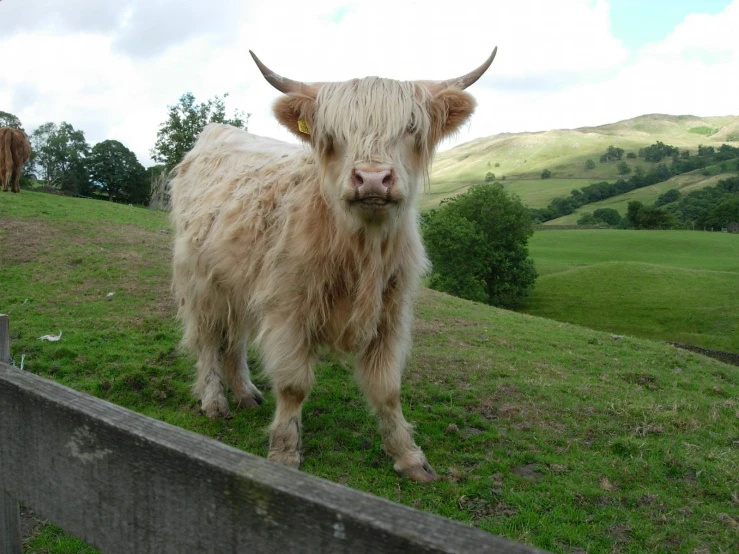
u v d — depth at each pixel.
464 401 5.70
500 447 4.71
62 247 11.95
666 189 155.88
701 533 3.62
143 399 5.29
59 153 65.50
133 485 1.38
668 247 72.75
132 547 1.41
